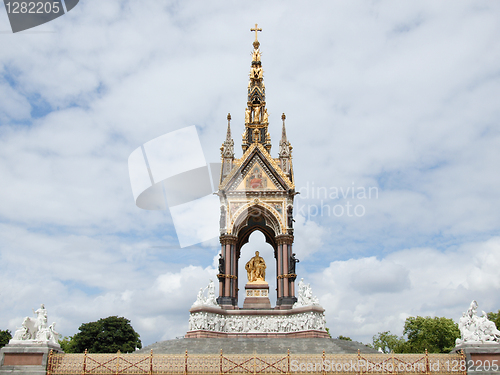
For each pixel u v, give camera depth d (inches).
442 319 4222.4
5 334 3688.5
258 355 1612.9
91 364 1590.8
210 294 2299.5
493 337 1646.2
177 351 1873.8
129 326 3976.4
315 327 2193.7
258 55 2979.8
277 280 2503.7
